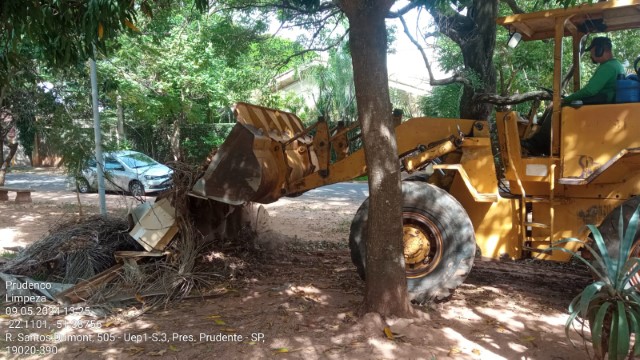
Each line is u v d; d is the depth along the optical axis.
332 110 22.08
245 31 10.51
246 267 6.39
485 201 5.31
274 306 5.14
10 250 7.66
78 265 5.97
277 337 4.40
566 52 8.95
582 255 5.22
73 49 5.75
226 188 5.64
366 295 4.77
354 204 13.72
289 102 22.67
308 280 6.12
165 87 16.19
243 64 13.08
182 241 5.95
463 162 5.50
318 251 7.75
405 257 5.25
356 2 4.38
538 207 5.37
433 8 8.19
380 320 4.49
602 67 5.08
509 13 11.88
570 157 5.00
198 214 6.27
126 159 16.23
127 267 5.66
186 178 5.92
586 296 3.35
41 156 31.92
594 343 3.38
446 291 5.11
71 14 5.42
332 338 4.35
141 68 15.62
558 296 5.63
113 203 13.43
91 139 10.70
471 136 5.62
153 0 6.50
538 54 9.89
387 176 4.53
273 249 7.45
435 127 5.74
